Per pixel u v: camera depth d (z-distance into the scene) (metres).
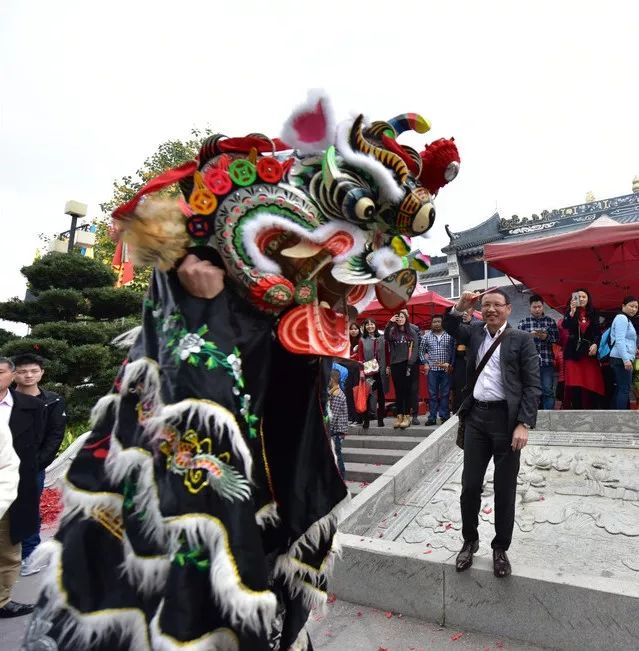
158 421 1.17
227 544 1.12
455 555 3.43
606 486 4.75
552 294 9.95
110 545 1.32
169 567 1.14
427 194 1.56
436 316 8.57
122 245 1.51
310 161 1.50
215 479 1.15
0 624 3.61
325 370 1.72
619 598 2.75
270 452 1.64
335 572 3.67
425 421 8.95
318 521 1.60
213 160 1.43
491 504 4.67
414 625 3.28
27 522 3.81
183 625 1.08
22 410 4.02
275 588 1.58
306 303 1.47
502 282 18.84
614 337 6.34
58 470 7.37
